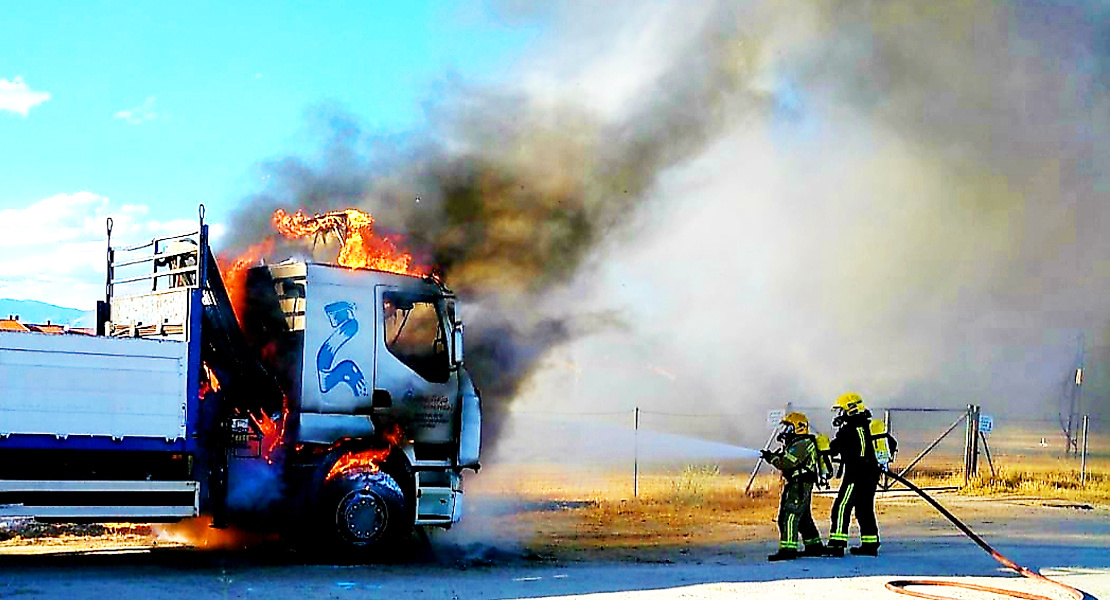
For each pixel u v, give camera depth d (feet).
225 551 41.86
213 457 37.45
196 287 36.86
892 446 43.70
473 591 32.63
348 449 38.40
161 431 35.81
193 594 31.30
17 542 44.21
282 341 38.99
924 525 55.26
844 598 32.37
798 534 42.39
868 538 43.32
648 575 36.52
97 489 35.27
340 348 38.58
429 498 39.75
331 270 38.75
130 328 40.55
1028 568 39.86
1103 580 37.42
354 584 33.58
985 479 78.07
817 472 42.01
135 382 35.53
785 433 42.70
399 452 39.17
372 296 39.29
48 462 34.81
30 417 34.01
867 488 43.16
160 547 43.09
